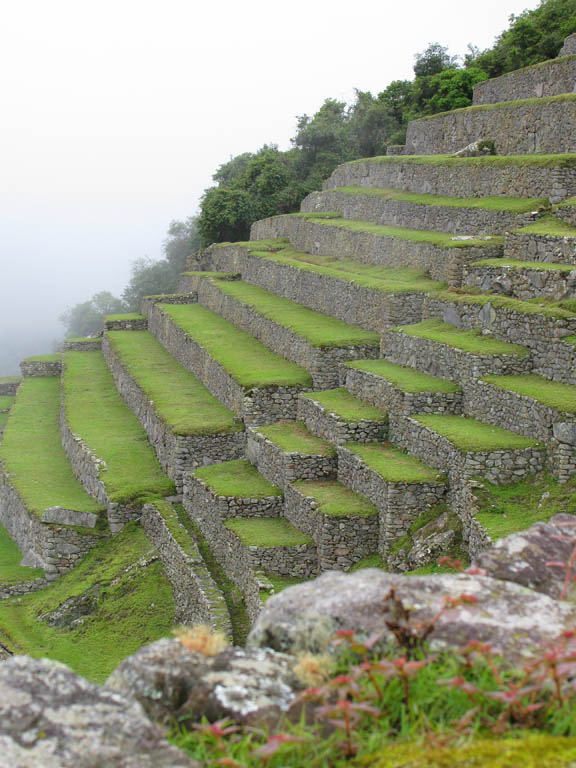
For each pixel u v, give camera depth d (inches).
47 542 1298.0
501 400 966.4
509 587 346.0
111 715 285.4
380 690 304.5
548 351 997.2
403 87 2812.5
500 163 1496.1
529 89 1764.3
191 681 313.1
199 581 1052.5
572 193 1357.0
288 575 1010.1
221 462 1318.9
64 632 1142.3
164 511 1258.6
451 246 1344.7
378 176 1957.4
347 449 1080.2
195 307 2164.1
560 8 2186.3
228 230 2760.8
